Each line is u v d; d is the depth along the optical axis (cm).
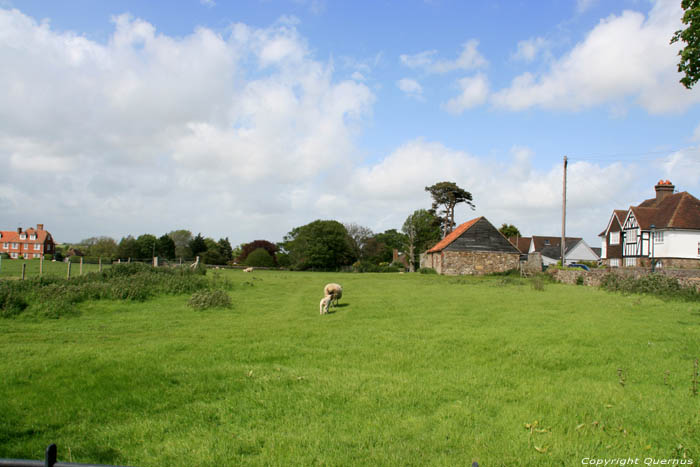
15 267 4247
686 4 1166
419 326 1325
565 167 4012
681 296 1966
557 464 484
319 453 512
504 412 640
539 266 5106
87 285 1950
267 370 835
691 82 1216
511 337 1121
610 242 5225
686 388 728
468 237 5316
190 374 795
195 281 2403
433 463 488
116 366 827
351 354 977
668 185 4888
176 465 487
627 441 537
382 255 8788
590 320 1380
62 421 595
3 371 783
